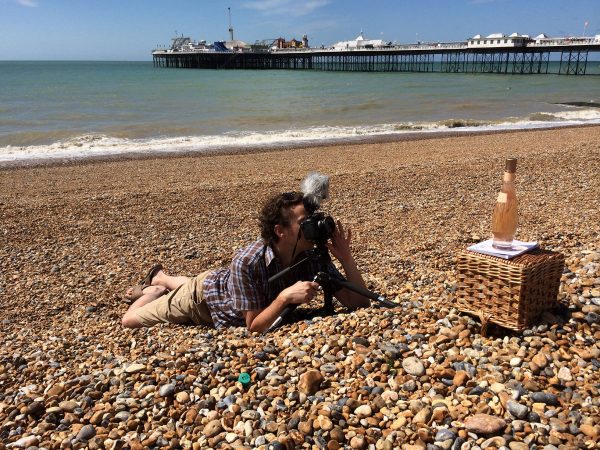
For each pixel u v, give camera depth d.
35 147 18.02
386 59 103.12
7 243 7.14
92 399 2.93
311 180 3.51
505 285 3.11
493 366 2.86
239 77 76.19
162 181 11.52
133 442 2.54
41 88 51.28
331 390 2.82
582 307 3.34
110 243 7.02
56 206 9.03
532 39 80.31
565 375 2.72
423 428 2.43
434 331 3.28
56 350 3.79
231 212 8.43
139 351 3.61
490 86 53.34
